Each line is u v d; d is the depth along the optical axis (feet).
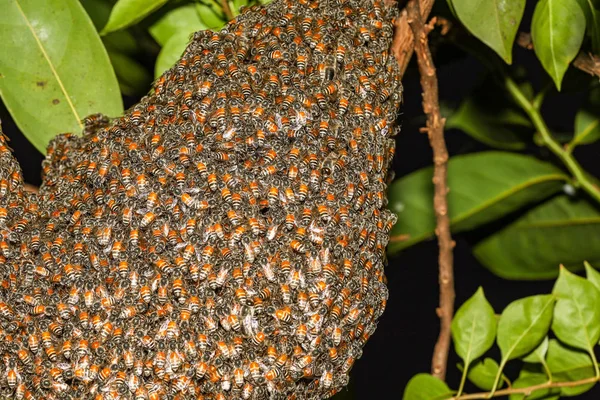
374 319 4.19
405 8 4.35
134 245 4.06
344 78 4.15
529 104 4.92
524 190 4.96
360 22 4.20
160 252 4.06
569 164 4.93
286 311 4.05
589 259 5.08
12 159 4.21
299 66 4.13
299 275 4.06
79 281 4.07
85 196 4.13
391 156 4.24
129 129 4.14
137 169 4.09
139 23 4.54
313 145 4.10
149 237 4.07
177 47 4.52
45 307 4.08
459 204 4.97
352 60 4.16
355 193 4.12
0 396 4.08
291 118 4.09
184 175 4.07
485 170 4.98
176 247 4.06
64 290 4.09
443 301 4.69
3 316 4.09
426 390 4.55
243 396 4.06
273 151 4.09
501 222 5.09
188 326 4.04
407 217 4.99
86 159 4.16
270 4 4.20
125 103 5.20
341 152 4.12
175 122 4.11
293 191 4.08
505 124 5.09
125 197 4.08
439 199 4.59
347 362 4.15
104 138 4.16
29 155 5.29
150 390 4.04
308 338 4.07
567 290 4.53
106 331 4.05
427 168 5.00
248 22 4.18
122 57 4.93
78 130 4.39
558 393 4.57
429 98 4.43
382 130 4.17
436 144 4.51
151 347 4.04
